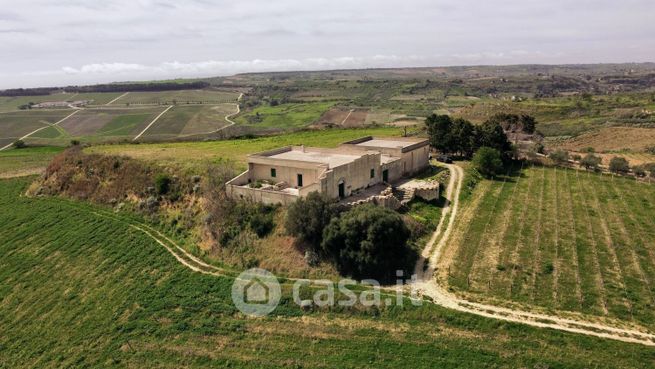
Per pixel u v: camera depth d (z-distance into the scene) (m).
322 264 49.03
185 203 65.56
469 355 36.00
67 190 80.00
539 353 35.41
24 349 45.50
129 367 39.88
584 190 74.25
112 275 54.44
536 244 52.84
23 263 60.19
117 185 75.06
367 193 62.31
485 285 44.47
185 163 75.50
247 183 65.56
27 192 84.00
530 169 88.25
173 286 49.88
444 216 61.56
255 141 111.50
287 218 51.69
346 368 36.25
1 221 71.88
